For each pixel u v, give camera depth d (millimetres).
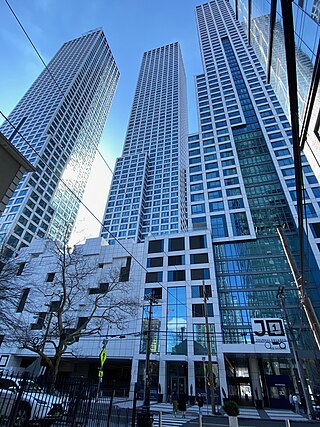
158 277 42281
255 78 68062
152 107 138625
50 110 108125
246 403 31312
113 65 166125
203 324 36344
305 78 8961
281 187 48438
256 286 39188
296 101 4633
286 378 31531
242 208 47781
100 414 10211
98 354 38656
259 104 62156
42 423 8359
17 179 13125
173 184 107562
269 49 13883
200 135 62406
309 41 7695
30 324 39094
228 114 63969
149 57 167625
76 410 8383
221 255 43500
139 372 34719
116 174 115188
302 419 19344
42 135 97625
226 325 36312
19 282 43250
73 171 111375
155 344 36375
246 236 44125
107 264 47156
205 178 54500
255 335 32625
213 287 38906
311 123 9945
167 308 38688
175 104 134625
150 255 45344
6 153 12719
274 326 32375
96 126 137000
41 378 9070
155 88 147250
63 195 102125
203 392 31734
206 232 44750
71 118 115188
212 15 100750
